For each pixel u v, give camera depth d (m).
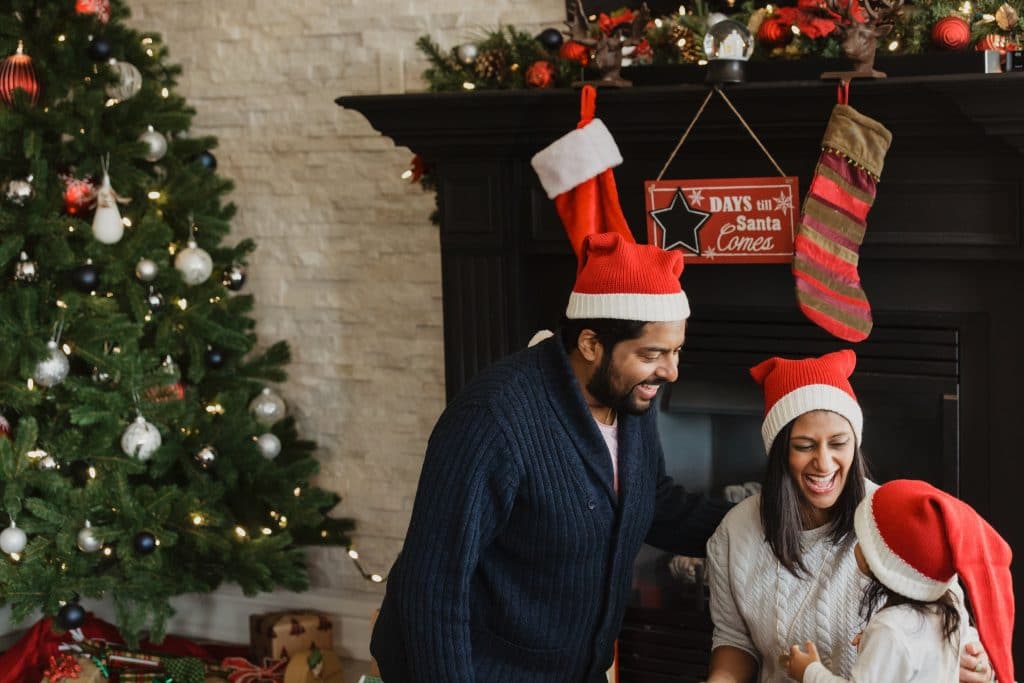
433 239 3.42
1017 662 2.65
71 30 3.07
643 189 2.76
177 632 3.82
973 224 2.51
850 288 2.50
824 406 1.95
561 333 1.94
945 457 2.68
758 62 2.57
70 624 3.09
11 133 3.02
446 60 2.98
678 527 2.23
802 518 2.04
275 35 3.49
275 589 3.71
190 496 3.22
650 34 2.80
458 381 3.01
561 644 1.96
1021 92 2.32
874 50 2.42
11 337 3.02
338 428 3.64
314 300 3.60
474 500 1.82
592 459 1.90
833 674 1.91
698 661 2.92
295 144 3.54
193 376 3.36
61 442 3.08
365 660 3.64
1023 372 2.59
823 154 2.48
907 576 1.78
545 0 3.15
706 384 2.90
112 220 3.05
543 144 2.80
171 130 3.29
